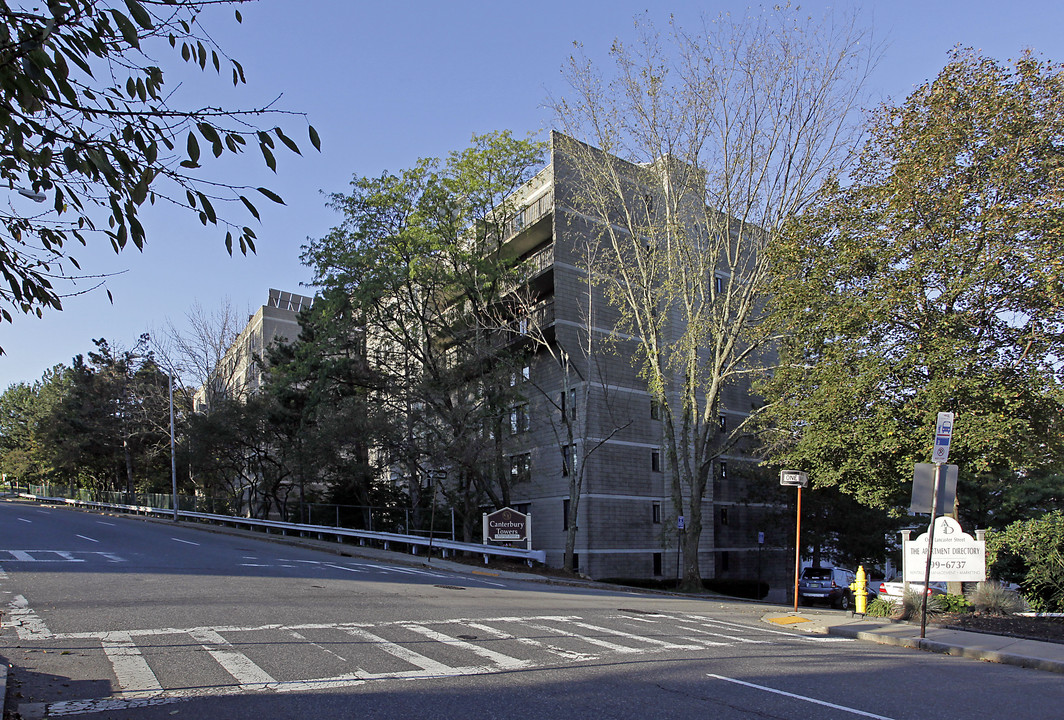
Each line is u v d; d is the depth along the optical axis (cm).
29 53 412
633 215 2981
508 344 3191
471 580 2123
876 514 3381
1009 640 1179
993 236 1509
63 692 659
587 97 2684
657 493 3628
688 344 2748
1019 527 1518
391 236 3131
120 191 467
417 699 675
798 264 1819
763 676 843
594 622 1234
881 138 1770
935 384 1502
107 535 2691
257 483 4409
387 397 3347
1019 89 1553
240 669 766
